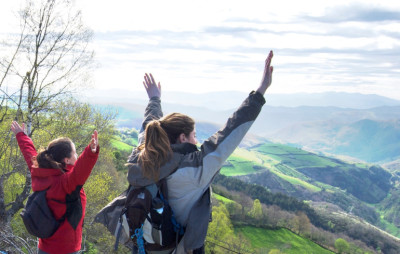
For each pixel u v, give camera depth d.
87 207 22.59
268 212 110.88
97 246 24.16
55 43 15.99
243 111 2.31
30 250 5.49
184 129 2.45
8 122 16.23
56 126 18.84
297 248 94.25
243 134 2.30
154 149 2.29
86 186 23.27
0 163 16.88
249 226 95.75
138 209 2.33
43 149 2.96
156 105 3.36
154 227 2.33
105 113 20.52
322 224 139.00
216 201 82.25
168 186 2.36
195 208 2.36
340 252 105.12
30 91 15.58
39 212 2.79
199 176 2.29
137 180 2.36
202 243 2.34
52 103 17.00
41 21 15.52
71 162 2.99
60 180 2.80
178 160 2.31
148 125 2.39
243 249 70.69
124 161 52.09
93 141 2.63
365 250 121.88
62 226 2.90
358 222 149.25
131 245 2.63
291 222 111.12
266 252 84.44
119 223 2.54
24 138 3.63
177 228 2.38
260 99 2.35
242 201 111.06
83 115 18.95
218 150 2.27
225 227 65.44
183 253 2.45
